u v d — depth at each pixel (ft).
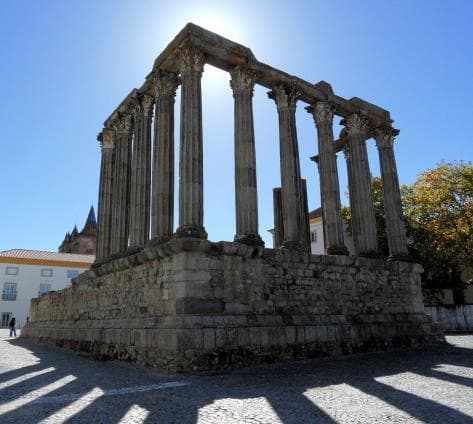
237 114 55.62
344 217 119.55
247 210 51.62
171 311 42.75
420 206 114.83
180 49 52.75
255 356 42.88
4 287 182.29
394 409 23.80
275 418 21.97
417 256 115.34
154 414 22.98
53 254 203.92
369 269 61.46
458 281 122.93
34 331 92.02
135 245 60.39
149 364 42.11
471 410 23.49
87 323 63.46
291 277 51.34
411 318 63.82
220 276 44.73
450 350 56.29
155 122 58.18
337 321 53.11
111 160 78.28
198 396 27.66
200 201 47.80
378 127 76.54
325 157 65.57
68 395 28.86
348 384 31.91
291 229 57.26
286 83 62.28
